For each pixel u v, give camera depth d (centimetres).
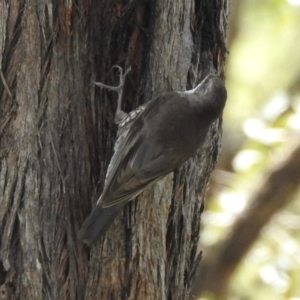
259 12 2170
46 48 1106
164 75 1145
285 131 1852
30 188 1106
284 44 2212
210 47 1220
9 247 1105
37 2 1098
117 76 1164
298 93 2075
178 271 1184
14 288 1109
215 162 1243
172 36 1138
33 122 1108
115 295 1122
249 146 1917
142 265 1123
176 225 1165
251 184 1938
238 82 2214
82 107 1127
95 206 1096
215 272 1895
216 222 1897
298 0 2008
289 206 2050
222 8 1220
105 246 1120
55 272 1116
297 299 1789
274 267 1822
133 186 1094
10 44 1102
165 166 1114
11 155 1106
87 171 1131
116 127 1151
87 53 1127
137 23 1158
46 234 1112
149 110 1136
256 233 1905
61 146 1118
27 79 1104
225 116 2164
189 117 1134
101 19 1135
